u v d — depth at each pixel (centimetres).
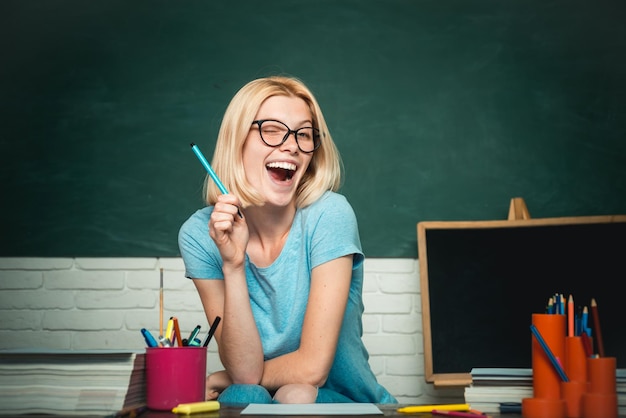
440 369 288
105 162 310
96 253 304
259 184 159
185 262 168
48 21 317
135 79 314
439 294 294
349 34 317
